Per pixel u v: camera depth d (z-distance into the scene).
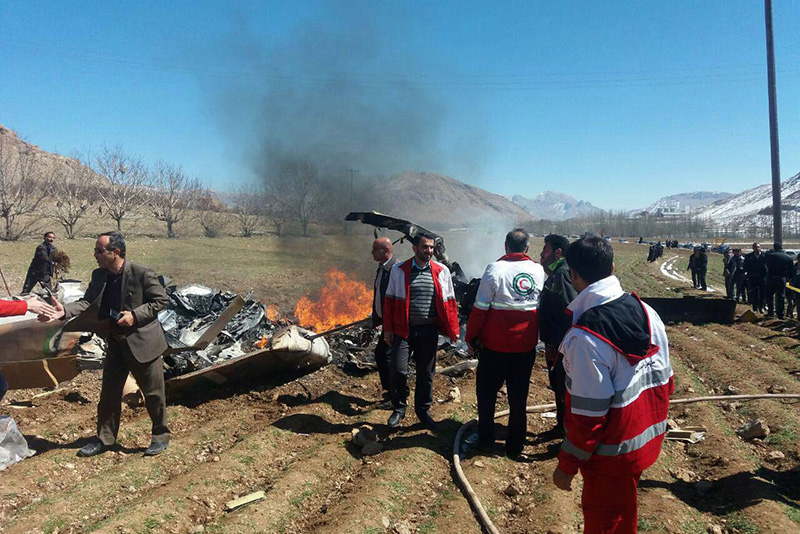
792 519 3.79
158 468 4.56
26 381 5.45
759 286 14.43
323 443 5.18
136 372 4.68
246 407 6.22
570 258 2.71
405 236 7.34
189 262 22.39
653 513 3.91
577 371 2.47
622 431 2.49
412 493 4.27
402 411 5.65
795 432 5.46
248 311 8.18
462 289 8.60
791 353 9.66
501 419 6.04
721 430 5.61
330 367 7.68
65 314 4.40
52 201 39.88
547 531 3.72
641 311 2.59
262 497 4.07
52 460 4.52
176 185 39.41
